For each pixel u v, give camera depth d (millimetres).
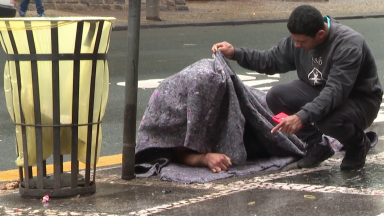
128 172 4453
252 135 4926
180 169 4574
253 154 4973
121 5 21719
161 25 18922
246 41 15453
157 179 4461
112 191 4109
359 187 4066
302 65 4676
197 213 3533
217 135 4652
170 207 3672
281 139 4773
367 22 21062
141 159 4812
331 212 3488
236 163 4590
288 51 4801
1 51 13008
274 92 4836
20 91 3773
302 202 3707
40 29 3658
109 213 3576
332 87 4234
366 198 3775
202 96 4496
